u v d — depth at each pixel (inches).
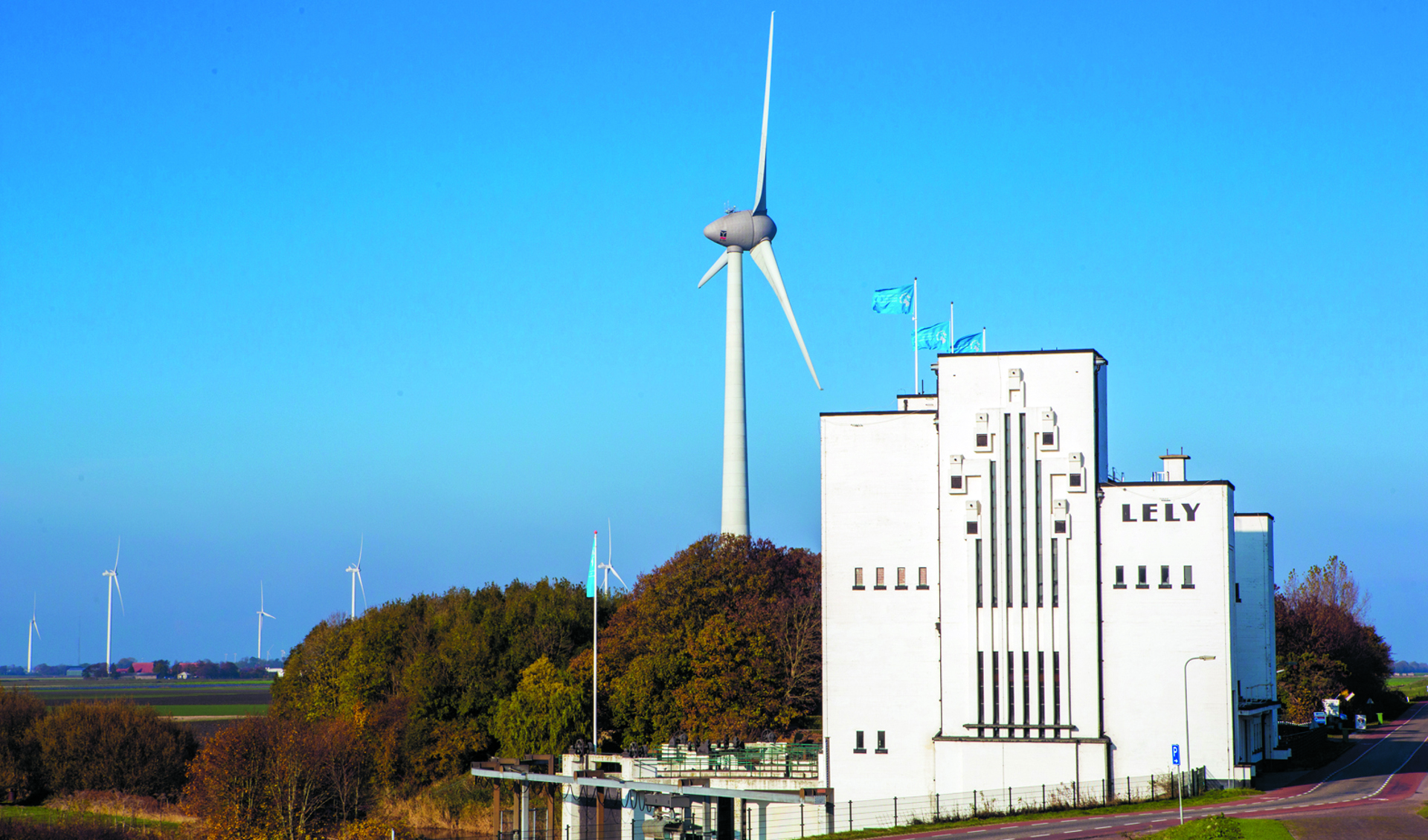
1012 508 3732.8
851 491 3895.2
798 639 5108.3
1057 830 3097.9
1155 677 3614.7
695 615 5315.0
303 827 4266.7
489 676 5398.6
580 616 6082.7
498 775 3900.1
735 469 6919.3
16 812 4899.1
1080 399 3720.5
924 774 3742.6
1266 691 4638.3
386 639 6136.8
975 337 4138.8
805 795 3533.5
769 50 6889.8
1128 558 3668.8
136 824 4608.8
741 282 7042.3
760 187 6943.9
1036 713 3646.7
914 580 3823.8
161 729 5516.7
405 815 4704.7
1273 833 2682.1
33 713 5580.7
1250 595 4731.8
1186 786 3521.2
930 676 3779.5
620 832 3725.4
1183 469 4446.4
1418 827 2783.0
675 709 4909.0
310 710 6314.0
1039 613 3678.6
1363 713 7042.3
